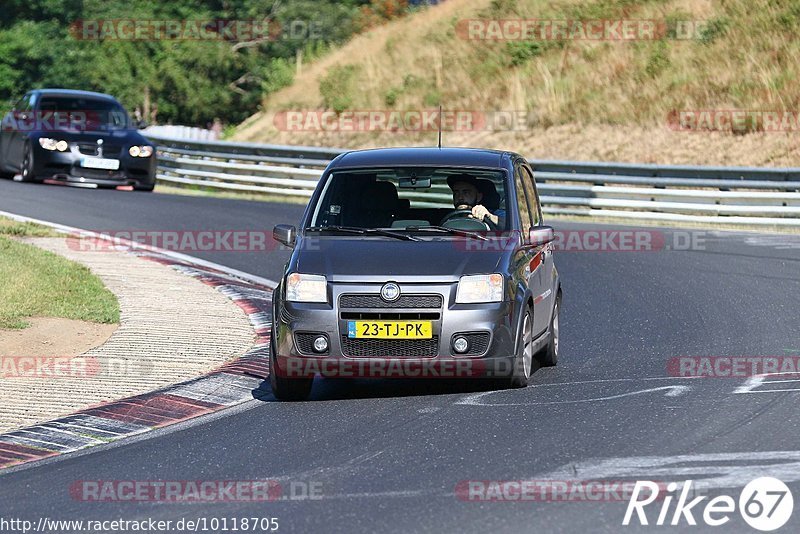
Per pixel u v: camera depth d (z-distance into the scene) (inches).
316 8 7844.5
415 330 1240.8
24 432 1154.0
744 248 2551.7
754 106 3973.9
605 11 4867.1
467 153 1460.4
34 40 7135.8
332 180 1423.5
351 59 5506.9
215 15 7829.7
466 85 4857.3
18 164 3508.9
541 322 1411.2
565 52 4763.8
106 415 1217.4
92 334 1606.8
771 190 3078.2
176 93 7480.3
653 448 1023.6
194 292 1945.1
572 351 1568.7
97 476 998.4
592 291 2069.4
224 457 1047.0
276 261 2384.4
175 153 3986.2
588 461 985.5
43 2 7677.2
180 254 2418.8
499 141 4370.1
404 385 1364.4
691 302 1931.6
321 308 1255.5
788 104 3909.9
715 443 1037.2
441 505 870.4
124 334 1610.5
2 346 1512.1
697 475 933.8
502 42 5024.6
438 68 5039.4
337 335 1249.4
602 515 838.5
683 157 3838.6
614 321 1787.6
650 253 2511.1
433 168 1412.4
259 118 5418.3
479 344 1250.6
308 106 5167.3
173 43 7573.8
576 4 5002.5
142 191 3533.5
